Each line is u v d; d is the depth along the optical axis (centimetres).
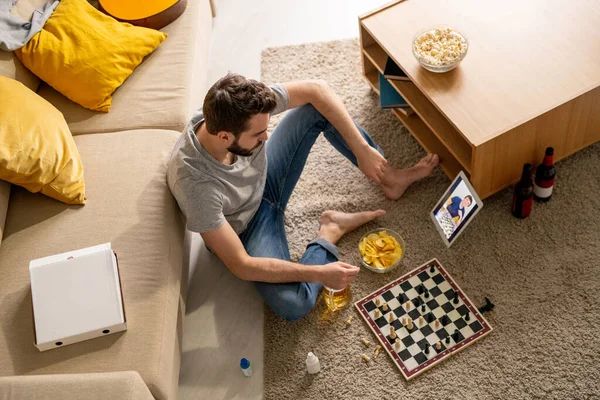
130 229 218
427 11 269
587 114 246
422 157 281
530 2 262
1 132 210
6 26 251
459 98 240
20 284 208
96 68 253
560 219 254
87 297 197
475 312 234
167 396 195
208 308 253
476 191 251
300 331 241
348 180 279
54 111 233
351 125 252
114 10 278
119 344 195
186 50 273
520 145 241
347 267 224
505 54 249
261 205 246
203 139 210
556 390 216
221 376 236
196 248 269
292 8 347
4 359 194
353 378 228
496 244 252
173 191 217
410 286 244
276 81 317
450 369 225
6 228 222
